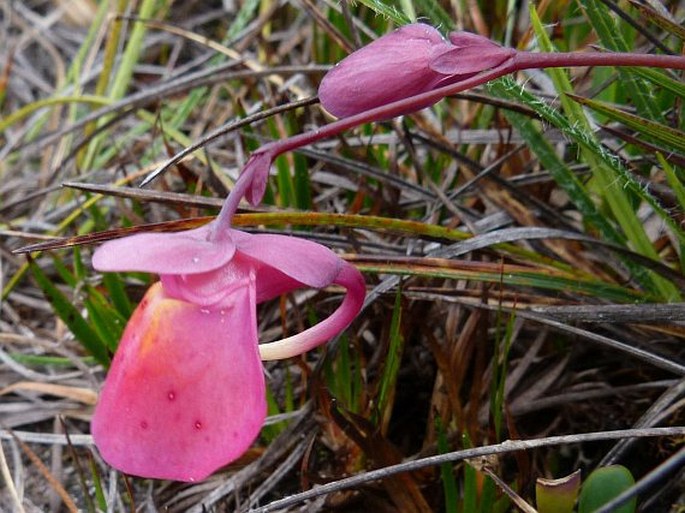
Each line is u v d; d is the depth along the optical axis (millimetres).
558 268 228
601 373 235
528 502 206
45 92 398
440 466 218
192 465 144
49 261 300
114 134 352
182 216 255
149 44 396
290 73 276
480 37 162
